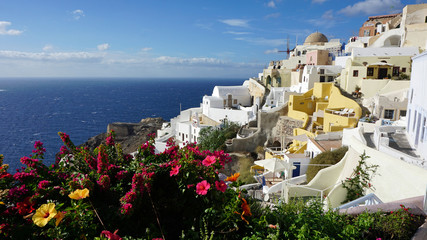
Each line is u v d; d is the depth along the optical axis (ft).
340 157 61.00
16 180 15.83
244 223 16.79
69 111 557.33
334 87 127.03
